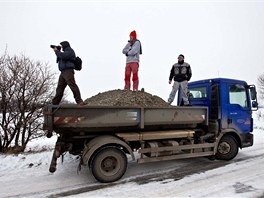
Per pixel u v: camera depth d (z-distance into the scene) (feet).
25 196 12.92
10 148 24.47
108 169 15.21
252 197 12.53
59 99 18.95
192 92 23.27
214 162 19.85
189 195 12.90
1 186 14.23
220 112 19.97
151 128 17.31
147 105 17.48
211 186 14.21
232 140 20.45
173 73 23.82
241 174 16.49
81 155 15.10
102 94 20.35
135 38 21.71
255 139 30.96
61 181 15.17
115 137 15.78
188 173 16.84
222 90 20.16
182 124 18.33
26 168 17.37
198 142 19.49
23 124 25.36
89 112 14.48
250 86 21.61
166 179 15.58
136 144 17.12
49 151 21.71
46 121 14.15
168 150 17.20
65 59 17.85
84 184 14.73
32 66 26.78
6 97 24.56
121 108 15.25
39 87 26.63
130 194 13.14
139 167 18.29
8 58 25.26
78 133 15.71
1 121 24.49
